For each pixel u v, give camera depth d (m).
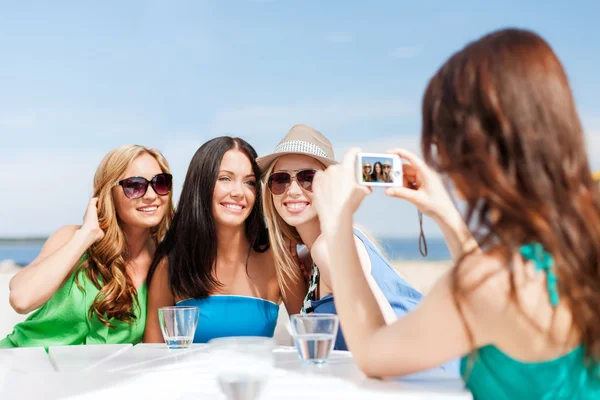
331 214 1.82
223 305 3.83
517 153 1.37
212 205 3.78
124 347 2.73
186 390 1.73
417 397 1.56
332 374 1.90
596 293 1.33
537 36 1.47
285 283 3.86
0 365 2.26
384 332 1.61
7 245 58.09
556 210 1.34
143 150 3.88
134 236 3.89
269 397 1.60
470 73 1.45
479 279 1.38
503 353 1.44
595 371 1.38
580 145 1.40
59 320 3.65
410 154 1.87
